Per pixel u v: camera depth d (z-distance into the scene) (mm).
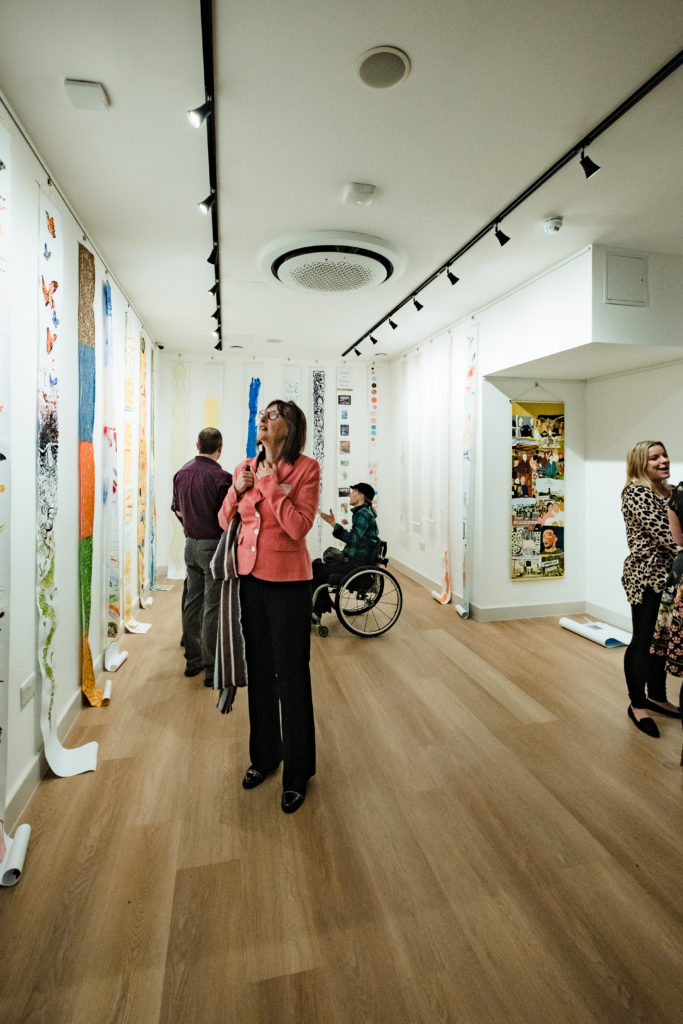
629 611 3941
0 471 1611
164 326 4641
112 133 1944
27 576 1945
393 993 1235
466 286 3592
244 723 2545
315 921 1429
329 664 3287
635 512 2439
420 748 2311
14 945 1337
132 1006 1196
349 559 3799
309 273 3186
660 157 2090
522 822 1835
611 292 2971
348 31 1475
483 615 4219
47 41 1504
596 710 2686
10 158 1640
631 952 1346
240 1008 1197
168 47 1528
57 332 2225
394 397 6191
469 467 4258
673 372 3477
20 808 1837
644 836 1771
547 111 1835
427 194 2406
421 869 1617
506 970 1296
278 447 1832
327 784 2045
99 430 3092
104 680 3018
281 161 2137
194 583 3025
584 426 4324
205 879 1567
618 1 1385
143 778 2082
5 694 1627
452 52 1557
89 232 2779
